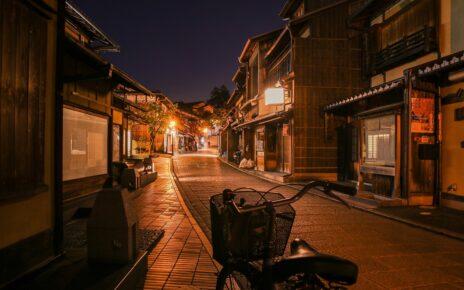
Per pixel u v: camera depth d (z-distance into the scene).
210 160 38.09
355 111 16.86
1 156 3.92
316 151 17.92
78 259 5.04
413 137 11.12
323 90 18.06
